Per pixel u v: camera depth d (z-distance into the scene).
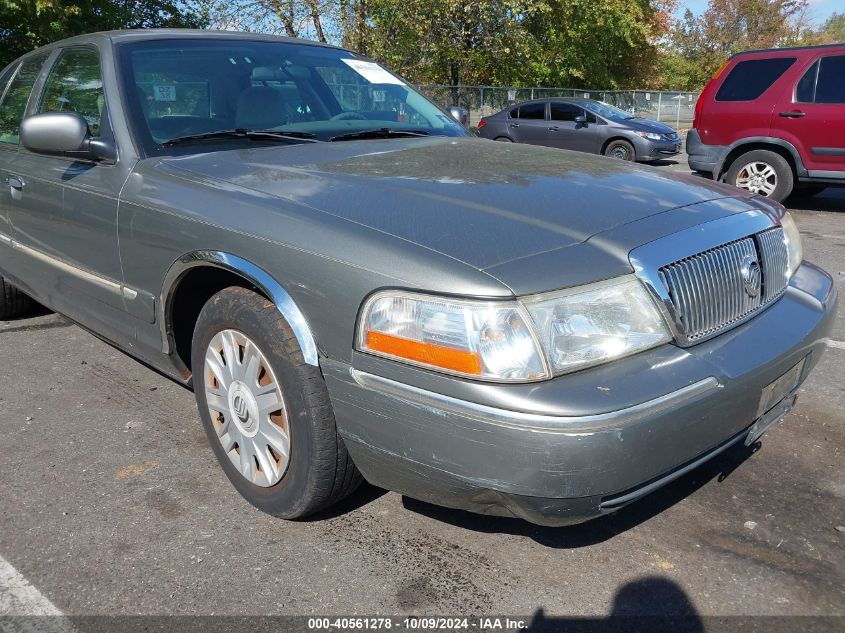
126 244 2.86
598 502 1.90
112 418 3.42
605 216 2.21
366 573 2.31
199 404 2.78
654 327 2.04
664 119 28.92
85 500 2.74
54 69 3.75
